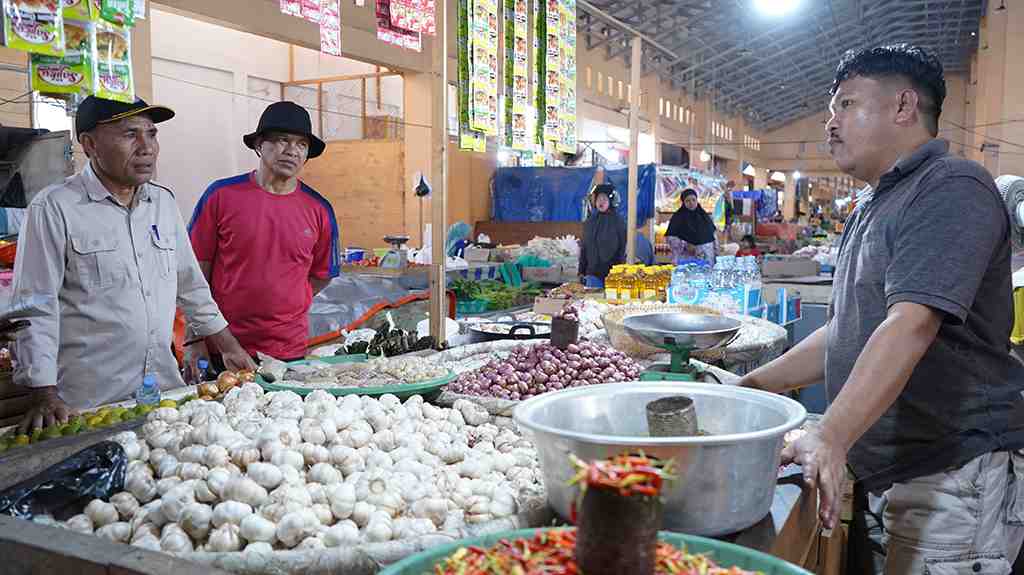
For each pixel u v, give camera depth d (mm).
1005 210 1652
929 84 1734
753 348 2988
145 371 2480
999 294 1709
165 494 1328
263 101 10453
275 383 2029
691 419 1286
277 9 7297
